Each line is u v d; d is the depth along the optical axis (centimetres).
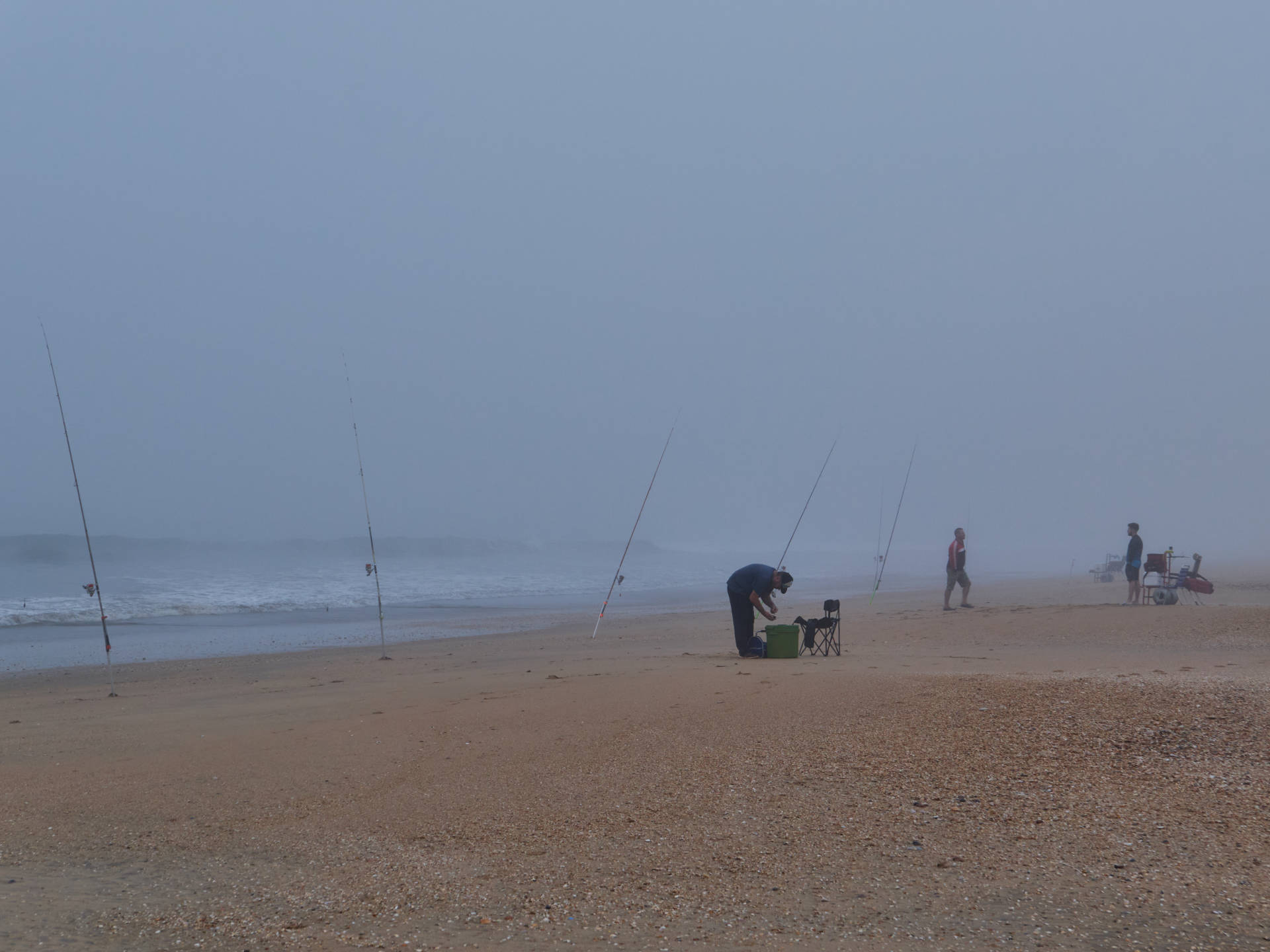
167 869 477
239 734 789
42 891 448
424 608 2689
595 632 1731
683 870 440
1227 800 490
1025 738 627
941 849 449
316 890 439
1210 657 1101
